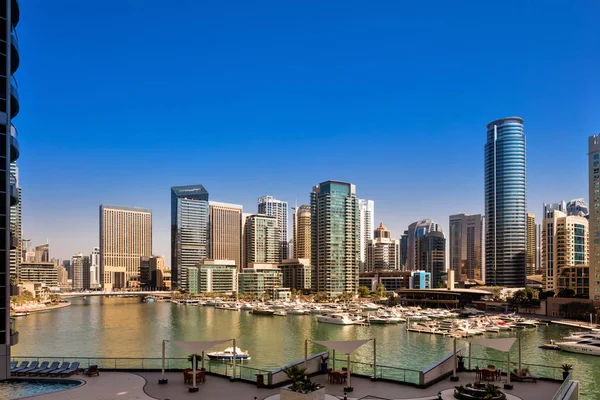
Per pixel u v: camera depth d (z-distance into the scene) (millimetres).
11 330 56094
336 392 41062
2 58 56875
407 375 53875
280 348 121812
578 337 127062
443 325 166500
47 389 45562
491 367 47156
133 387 43375
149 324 188000
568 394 38875
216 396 40125
